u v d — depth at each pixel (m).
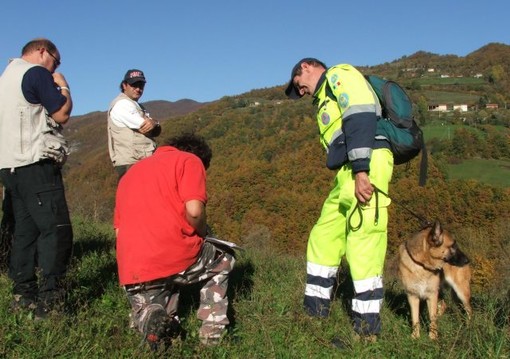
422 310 5.03
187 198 3.10
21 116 3.42
